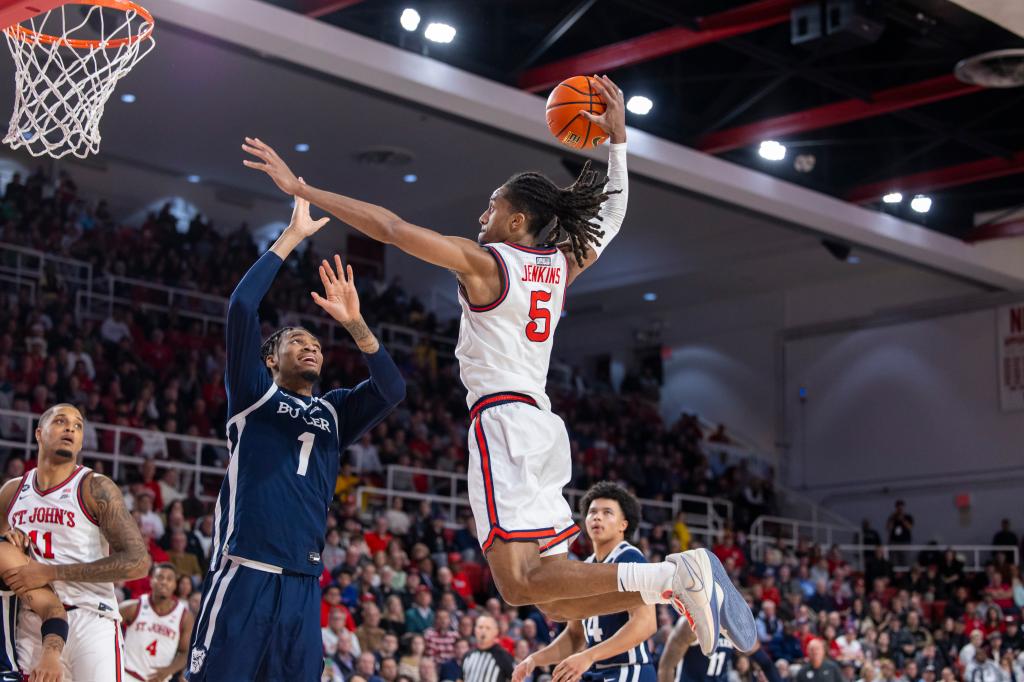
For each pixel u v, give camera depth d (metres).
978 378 26.47
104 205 24.42
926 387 27.34
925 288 27.64
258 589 4.95
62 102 8.34
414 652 14.38
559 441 4.69
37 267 21.97
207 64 20.16
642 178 19.17
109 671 6.05
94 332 20.98
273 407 5.22
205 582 5.11
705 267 28.05
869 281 28.66
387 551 17.34
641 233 28.33
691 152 19.05
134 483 16.31
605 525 6.87
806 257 27.34
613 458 26.12
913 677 18.48
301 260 27.00
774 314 30.22
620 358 32.62
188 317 23.52
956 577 23.47
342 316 5.25
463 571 18.09
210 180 27.36
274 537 5.00
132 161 25.97
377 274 30.28
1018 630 20.34
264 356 5.68
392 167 25.28
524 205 4.87
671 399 31.81
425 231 4.52
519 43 17.31
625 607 4.73
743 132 18.67
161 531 15.09
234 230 28.02
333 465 5.33
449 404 25.42
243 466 5.10
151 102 22.14
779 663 15.73
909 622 20.11
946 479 26.78
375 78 15.94
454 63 16.61
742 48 16.38
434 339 27.88
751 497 27.05
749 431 30.22
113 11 13.24
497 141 23.52
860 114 17.80
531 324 4.71
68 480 6.05
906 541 25.88
